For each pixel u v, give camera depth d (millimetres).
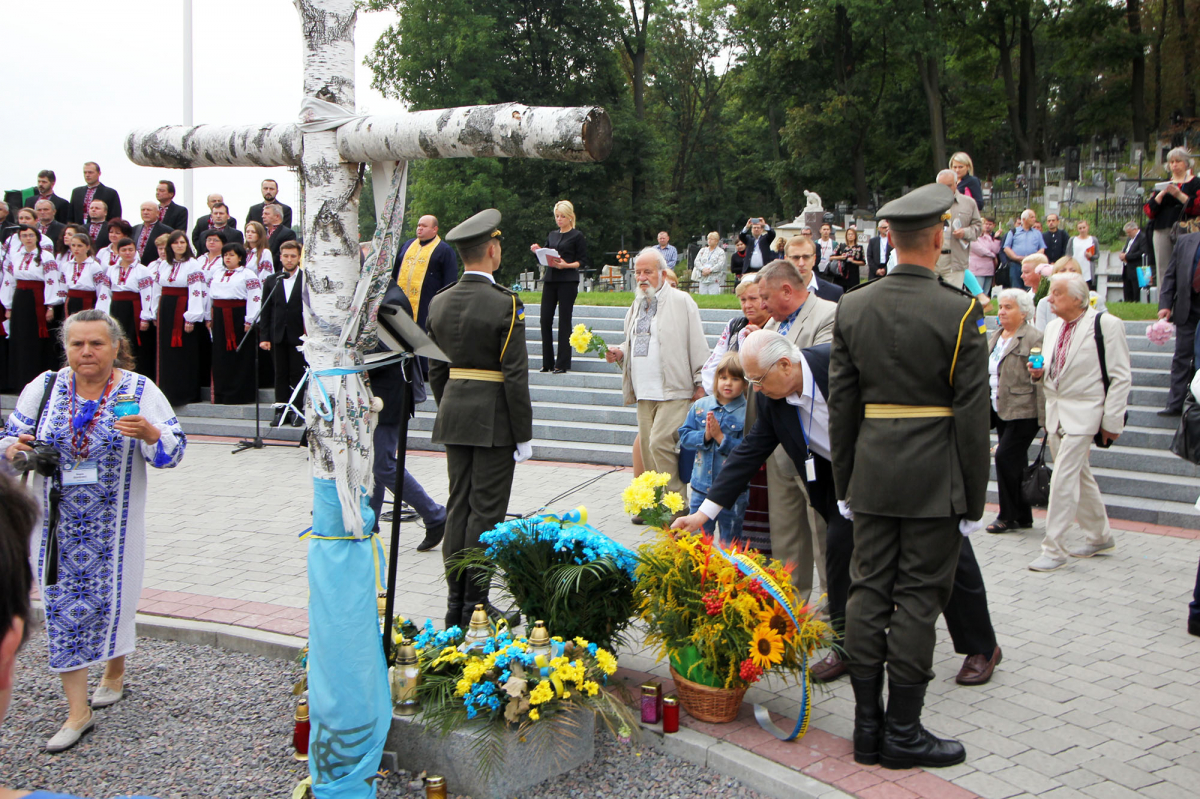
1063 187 28812
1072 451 5945
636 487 4922
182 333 11734
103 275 11961
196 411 11766
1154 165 30391
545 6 41406
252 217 13594
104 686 4512
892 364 3514
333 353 3445
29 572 1130
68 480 4168
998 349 6711
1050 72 42375
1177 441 5227
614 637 4410
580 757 3848
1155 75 40906
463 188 37281
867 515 3625
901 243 3584
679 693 4145
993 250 13539
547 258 11250
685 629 4043
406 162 3404
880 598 3631
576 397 10992
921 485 3480
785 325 5012
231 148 3568
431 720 3693
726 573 3947
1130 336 10391
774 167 40312
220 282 11516
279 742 4113
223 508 8031
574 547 4238
